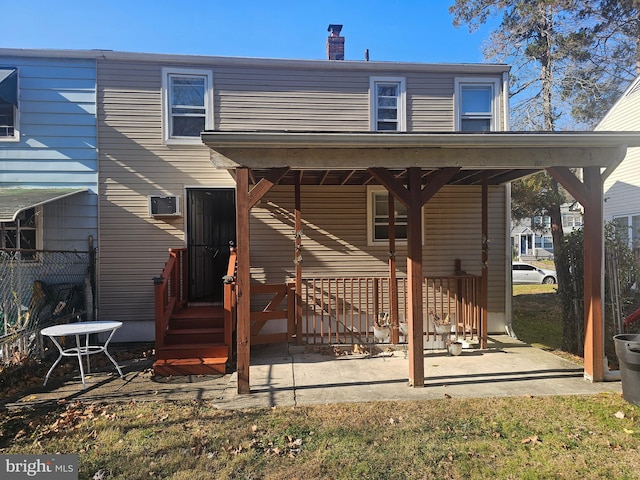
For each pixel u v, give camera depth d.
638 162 12.18
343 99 7.73
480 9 13.91
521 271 18.91
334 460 3.17
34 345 5.86
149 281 7.37
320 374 5.39
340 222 7.62
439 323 6.50
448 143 4.53
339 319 7.54
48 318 6.25
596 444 3.38
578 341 6.47
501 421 3.84
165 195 7.39
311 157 4.64
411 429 3.69
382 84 7.87
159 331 5.69
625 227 6.86
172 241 7.43
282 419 3.93
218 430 3.70
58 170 7.21
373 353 6.47
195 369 5.48
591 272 4.96
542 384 4.89
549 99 13.29
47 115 7.19
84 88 7.26
